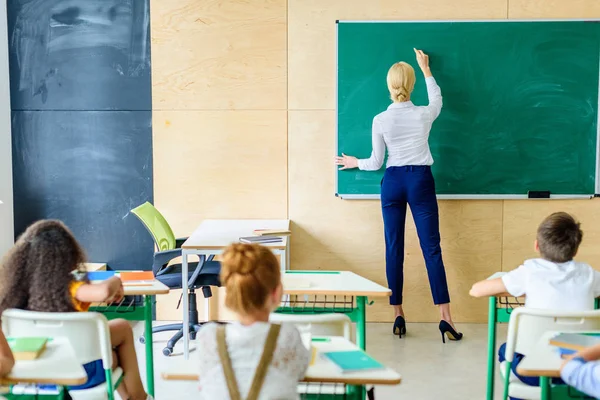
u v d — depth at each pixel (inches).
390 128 187.5
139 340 190.2
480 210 203.0
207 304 205.5
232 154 203.9
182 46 200.8
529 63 197.0
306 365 81.7
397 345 186.2
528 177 200.5
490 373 129.8
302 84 201.2
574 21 195.3
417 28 197.0
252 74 201.5
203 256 170.4
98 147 204.4
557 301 110.3
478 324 206.4
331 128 202.2
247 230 184.9
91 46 201.5
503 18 196.7
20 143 204.2
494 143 199.8
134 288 126.8
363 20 197.9
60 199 205.8
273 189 204.7
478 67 197.5
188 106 202.7
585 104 197.8
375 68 199.2
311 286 132.7
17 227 206.5
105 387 108.1
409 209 205.0
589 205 201.2
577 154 199.5
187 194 205.3
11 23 200.8
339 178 203.2
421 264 206.4
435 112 189.0
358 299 131.1
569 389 97.3
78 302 108.7
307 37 199.8
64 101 203.0
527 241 203.8
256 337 80.4
